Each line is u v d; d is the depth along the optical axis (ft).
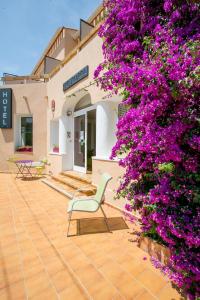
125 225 13.11
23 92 34.71
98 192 13.47
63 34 34.45
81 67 21.90
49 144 32.40
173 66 6.43
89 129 25.07
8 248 10.36
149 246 9.61
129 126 8.61
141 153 8.60
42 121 34.17
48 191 22.63
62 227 12.93
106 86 9.67
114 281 7.82
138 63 8.87
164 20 9.37
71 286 7.57
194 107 6.80
